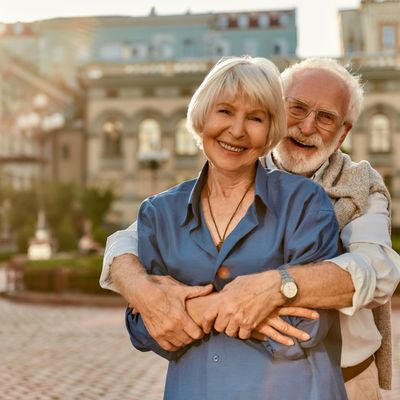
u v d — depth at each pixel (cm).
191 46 4547
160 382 689
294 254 165
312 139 208
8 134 3959
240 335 159
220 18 4688
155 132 3872
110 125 3897
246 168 176
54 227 3597
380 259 174
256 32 4653
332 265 162
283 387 162
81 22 4562
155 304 164
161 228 177
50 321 1198
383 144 3691
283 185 173
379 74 3638
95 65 3881
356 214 187
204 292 164
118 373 738
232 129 169
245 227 169
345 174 199
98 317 1252
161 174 3822
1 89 3997
